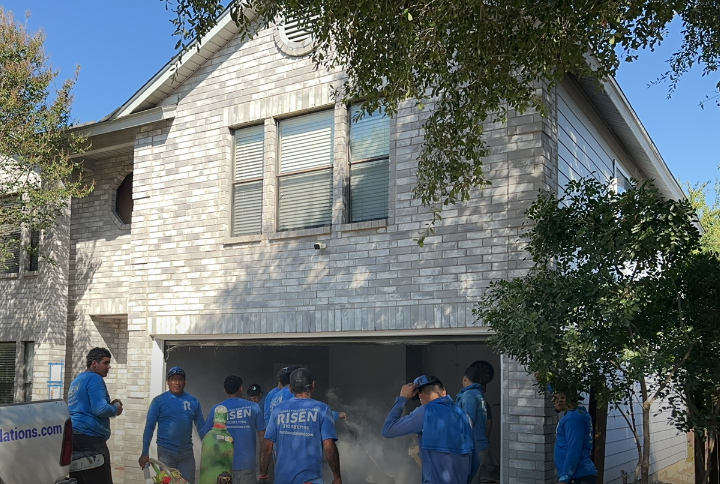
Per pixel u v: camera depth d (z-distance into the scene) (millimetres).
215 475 8062
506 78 8109
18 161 13289
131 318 12102
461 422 6398
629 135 13125
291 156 11188
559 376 6598
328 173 10781
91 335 14219
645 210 6230
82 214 14695
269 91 11336
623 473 6613
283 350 14344
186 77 12227
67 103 13469
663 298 6488
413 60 8141
